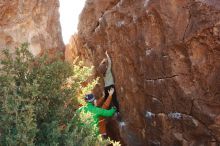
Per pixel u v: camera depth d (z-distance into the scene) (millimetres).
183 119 4918
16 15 5105
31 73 4168
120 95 6285
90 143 3959
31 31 5305
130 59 5766
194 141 4867
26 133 3582
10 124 3729
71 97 4309
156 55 5102
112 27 6105
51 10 6055
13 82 3846
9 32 5027
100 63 6754
